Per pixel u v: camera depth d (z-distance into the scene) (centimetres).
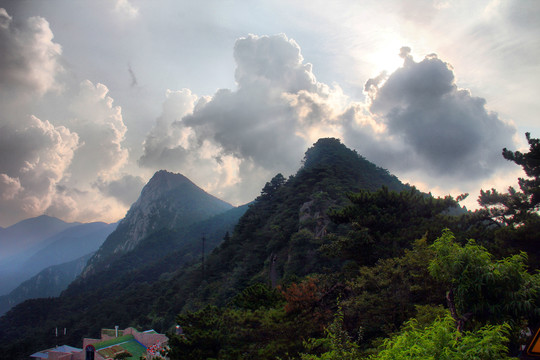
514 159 2952
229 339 2562
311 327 2209
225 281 10294
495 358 680
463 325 1035
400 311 1941
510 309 1008
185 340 2669
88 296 18512
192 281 12038
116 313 13238
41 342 12350
